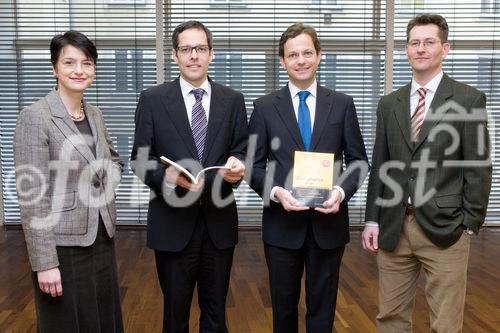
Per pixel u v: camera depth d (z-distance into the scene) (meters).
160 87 2.03
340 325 2.72
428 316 2.84
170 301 2.04
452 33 4.80
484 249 4.22
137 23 4.77
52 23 4.75
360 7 4.77
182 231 1.97
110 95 4.81
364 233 2.13
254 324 2.74
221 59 4.79
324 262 2.02
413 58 1.90
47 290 1.65
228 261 2.08
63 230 1.68
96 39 4.77
